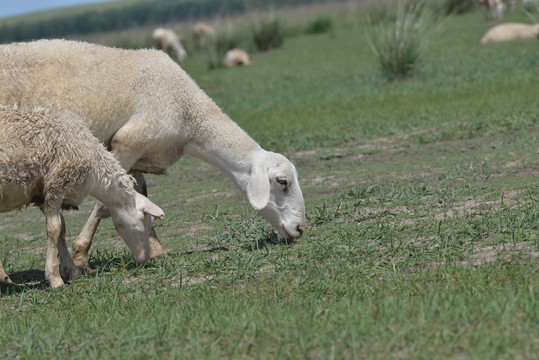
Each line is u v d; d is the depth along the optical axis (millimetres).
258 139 16422
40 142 7473
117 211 8109
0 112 7406
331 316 5633
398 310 5551
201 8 107938
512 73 20234
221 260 8125
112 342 5742
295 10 56531
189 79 8945
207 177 14188
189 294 6969
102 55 8523
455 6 41250
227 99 22688
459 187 10289
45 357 5551
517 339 4816
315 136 15953
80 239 8516
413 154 13344
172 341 5508
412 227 8477
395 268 6977
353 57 29562
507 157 11852
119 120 8516
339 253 7770
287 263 7656
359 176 12188
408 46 22078
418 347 4883
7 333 6273
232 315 5895
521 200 9070
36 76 8180
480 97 17516
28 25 94125
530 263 6527
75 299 7312
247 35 39344
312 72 26703
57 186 7574
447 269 6547
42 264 9289
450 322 5250
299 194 8727
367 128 16047
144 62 8672
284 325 5512
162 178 14438
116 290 7375
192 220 10820
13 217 12969
